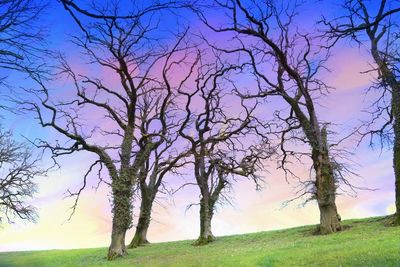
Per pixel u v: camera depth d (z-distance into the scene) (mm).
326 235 34156
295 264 19469
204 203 44625
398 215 32906
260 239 39438
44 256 43406
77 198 41000
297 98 39406
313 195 37969
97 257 39750
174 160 47469
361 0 14117
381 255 17938
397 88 26422
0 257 43500
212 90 44562
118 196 38188
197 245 42656
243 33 37844
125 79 40094
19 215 43719
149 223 50531
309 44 38750
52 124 36906
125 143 39656
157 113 49281
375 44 33281
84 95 38844
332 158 37500
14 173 42844
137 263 30531
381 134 34344
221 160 45062
